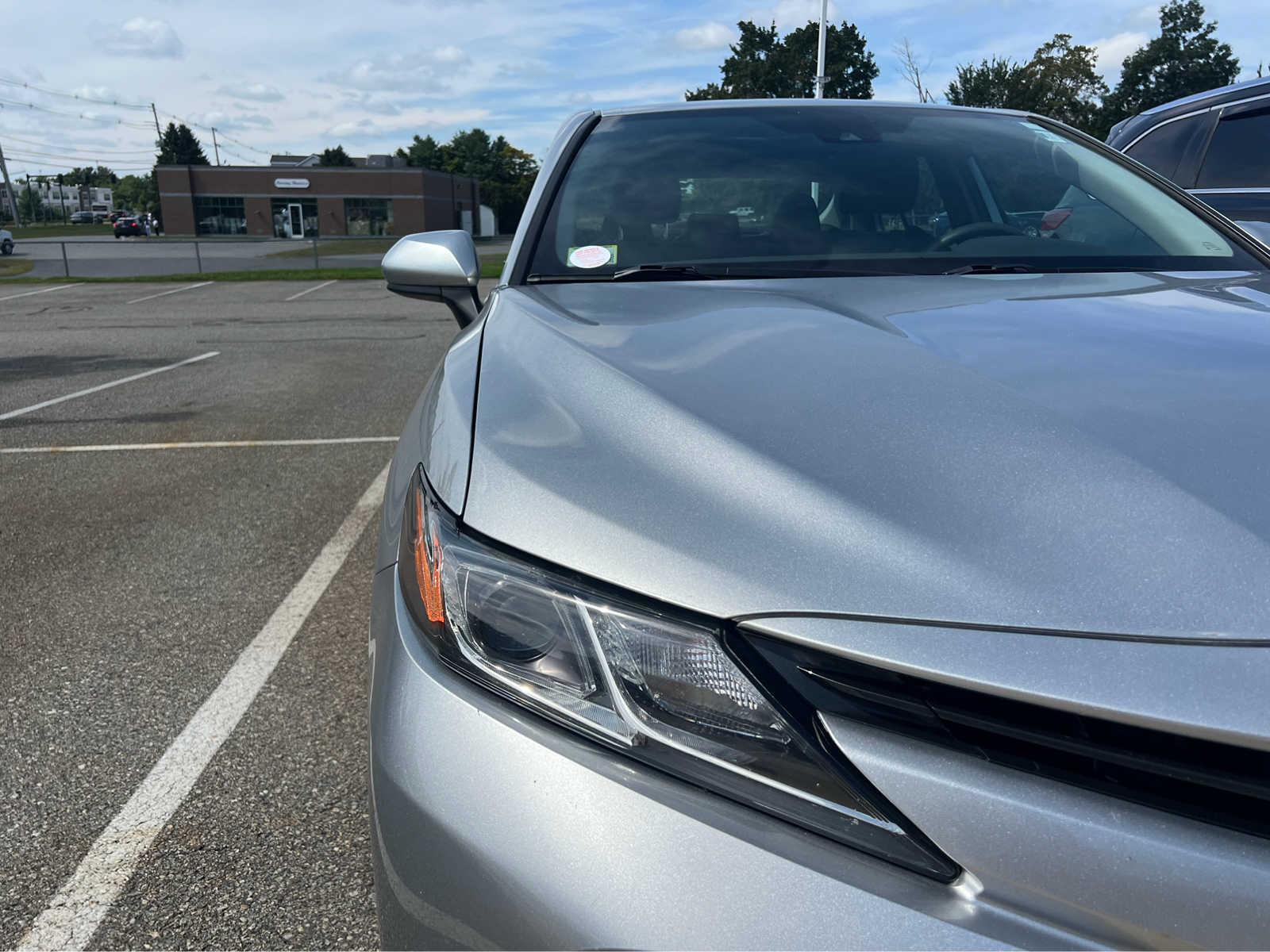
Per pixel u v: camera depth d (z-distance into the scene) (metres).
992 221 2.15
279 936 1.70
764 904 0.79
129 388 7.78
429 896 0.91
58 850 1.95
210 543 3.82
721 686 0.87
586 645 0.93
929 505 0.91
